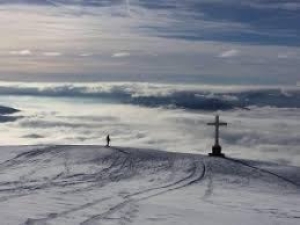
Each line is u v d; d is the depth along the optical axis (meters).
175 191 25.98
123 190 25.05
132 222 16.22
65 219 15.77
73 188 24.67
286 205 23.73
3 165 32.12
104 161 34.47
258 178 32.53
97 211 17.81
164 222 16.73
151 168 33.22
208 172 33.06
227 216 19.11
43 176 28.59
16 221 14.71
